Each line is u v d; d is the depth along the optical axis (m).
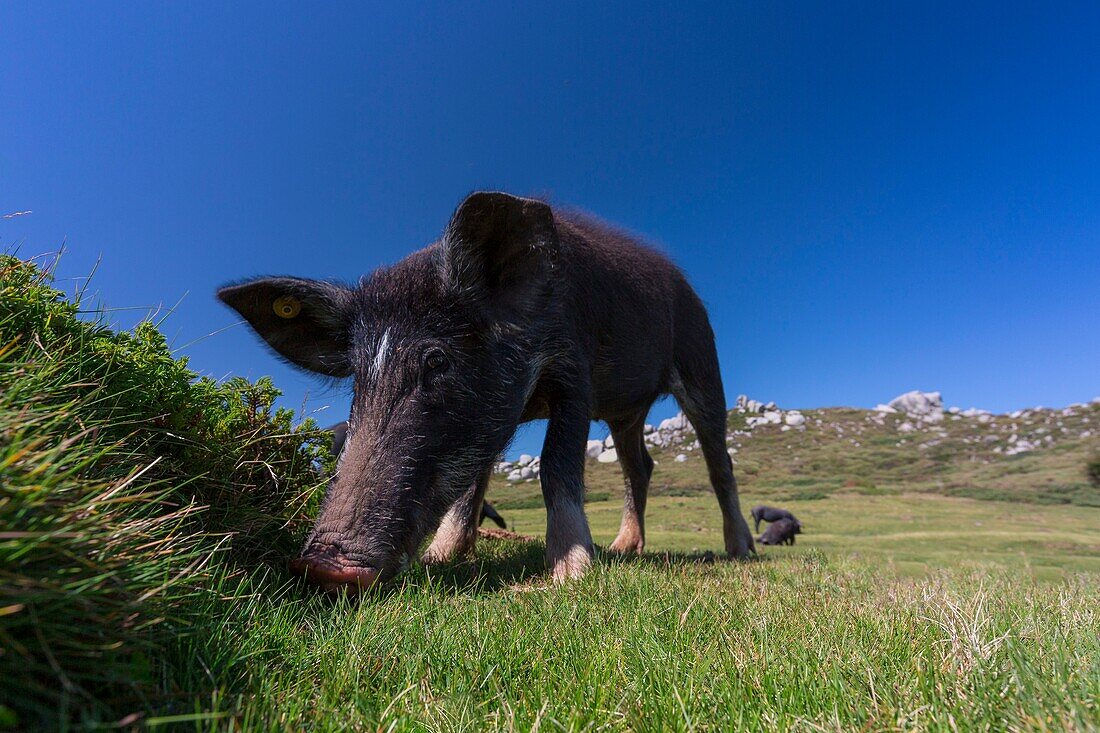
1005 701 0.22
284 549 0.52
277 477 0.53
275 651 0.29
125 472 0.36
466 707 0.23
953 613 0.35
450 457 0.53
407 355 0.53
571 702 0.24
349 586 0.42
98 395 0.39
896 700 0.23
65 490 0.22
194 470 0.45
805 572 0.67
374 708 0.24
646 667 0.28
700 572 0.62
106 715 0.18
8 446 0.20
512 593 0.49
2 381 0.27
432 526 0.52
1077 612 0.40
